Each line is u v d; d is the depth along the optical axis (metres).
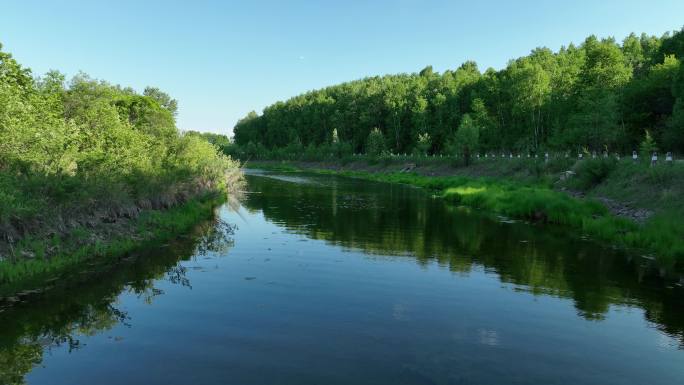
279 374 6.92
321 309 9.97
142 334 8.47
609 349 8.09
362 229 20.88
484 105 89.38
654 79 48.69
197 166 31.16
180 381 6.68
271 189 44.38
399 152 106.94
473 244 17.50
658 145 41.69
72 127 17.86
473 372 7.08
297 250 16.20
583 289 11.72
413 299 10.77
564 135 52.91
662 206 21.86
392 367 7.20
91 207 16.33
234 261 14.41
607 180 29.92
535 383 6.77
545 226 21.98
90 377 6.81
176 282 11.99
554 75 77.88
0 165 13.63
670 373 7.21
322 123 136.50
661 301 10.80
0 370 7.03
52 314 9.48
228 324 9.02
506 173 48.69
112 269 13.16
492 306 10.32
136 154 21.98
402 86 113.81
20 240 12.65
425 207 29.84
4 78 16.09
